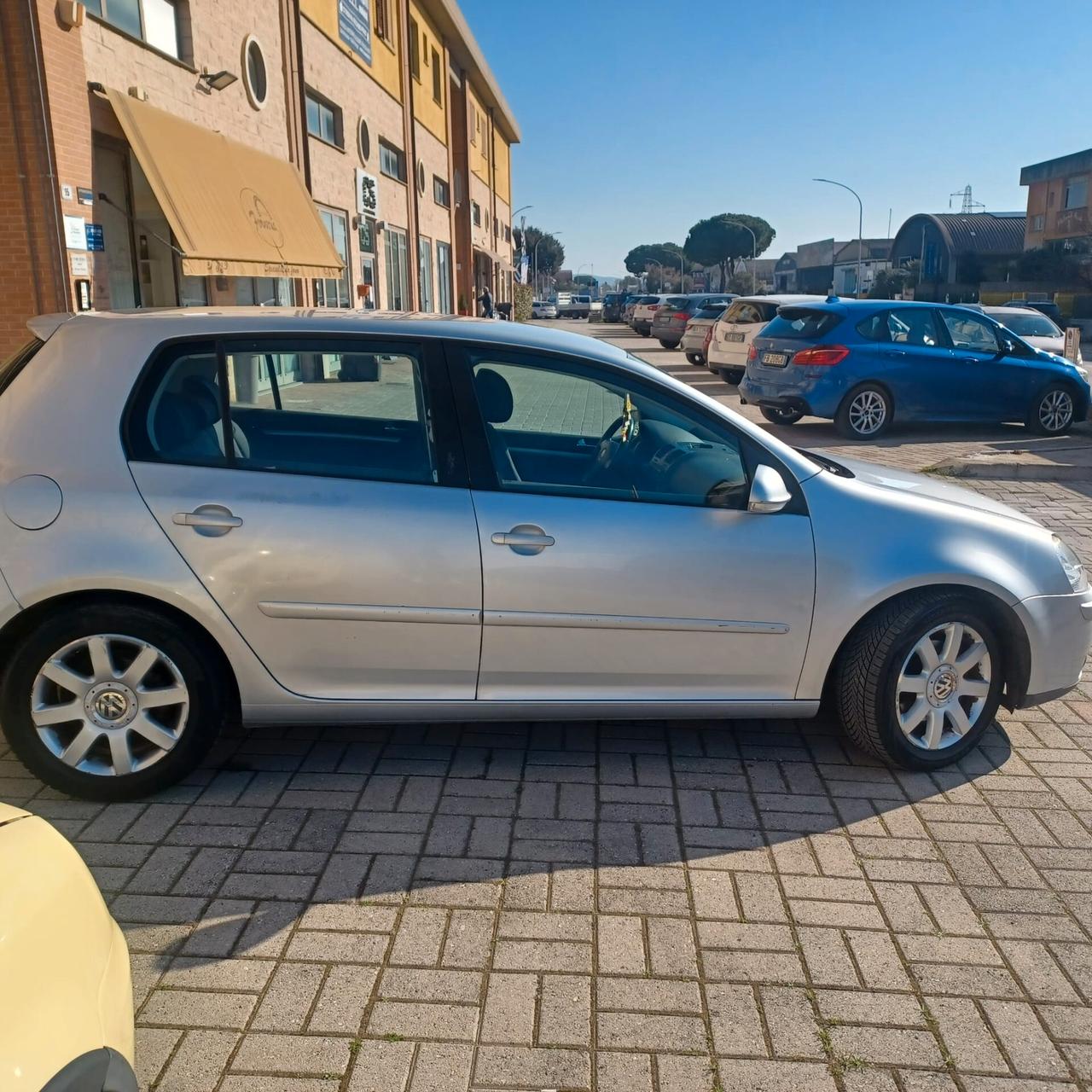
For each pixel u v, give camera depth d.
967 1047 2.57
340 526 3.58
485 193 49.59
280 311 3.83
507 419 3.80
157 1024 2.60
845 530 3.85
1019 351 13.30
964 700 4.08
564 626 3.70
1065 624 4.07
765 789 3.87
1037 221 55.56
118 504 3.49
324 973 2.80
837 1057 2.53
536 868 3.32
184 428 3.60
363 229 24.34
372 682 3.74
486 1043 2.55
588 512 3.71
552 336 3.98
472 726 4.36
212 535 3.52
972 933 3.02
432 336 3.75
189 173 12.81
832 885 3.25
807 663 3.89
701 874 3.30
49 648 3.50
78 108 10.65
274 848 3.40
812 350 12.78
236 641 3.59
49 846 1.96
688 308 28.59
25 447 3.51
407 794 3.77
